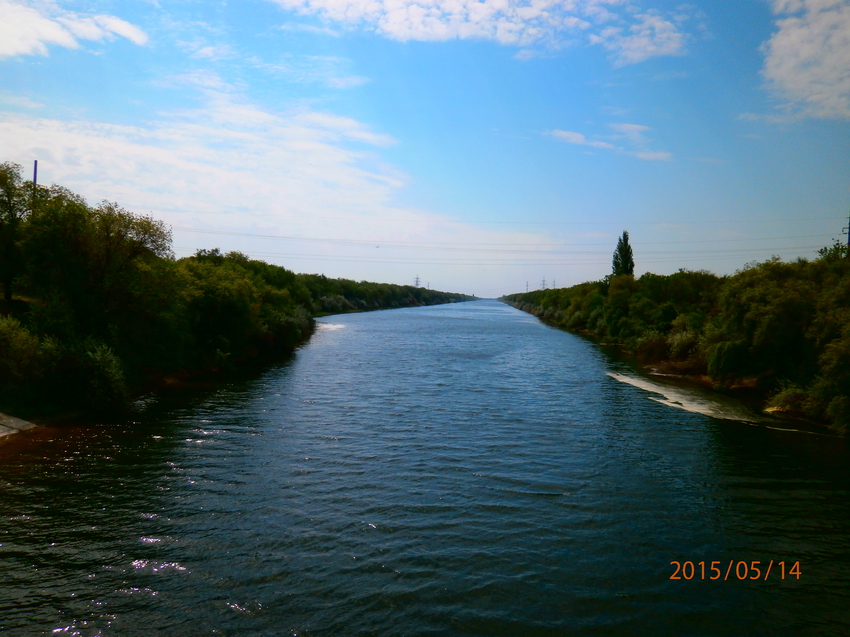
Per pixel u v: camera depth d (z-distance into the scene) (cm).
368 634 934
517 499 1543
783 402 2800
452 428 2305
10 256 2866
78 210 2570
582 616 1005
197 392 2953
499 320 11500
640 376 3966
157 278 2853
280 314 5216
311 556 1191
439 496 1545
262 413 2492
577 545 1279
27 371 2167
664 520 1426
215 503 1452
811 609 1041
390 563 1172
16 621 938
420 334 7412
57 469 1659
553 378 3794
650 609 1031
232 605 1005
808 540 1326
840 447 2147
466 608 1019
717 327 3844
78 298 2583
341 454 1900
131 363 2767
